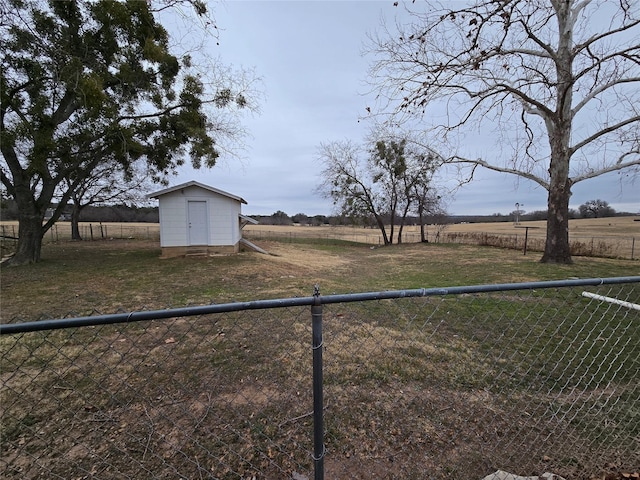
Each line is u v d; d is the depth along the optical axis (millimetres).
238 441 2086
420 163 22641
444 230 27391
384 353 3416
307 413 2379
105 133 9758
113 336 3961
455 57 5254
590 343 3695
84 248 16391
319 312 1364
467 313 4832
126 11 9266
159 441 2082
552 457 1939
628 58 7691
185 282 7754
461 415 2357
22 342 3725
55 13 9094
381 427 2217
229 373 2977
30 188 10531
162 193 11930
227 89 11539
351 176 25016
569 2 8758
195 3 5852
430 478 1786
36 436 2123
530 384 2795
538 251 15859
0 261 10953
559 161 10195
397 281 8258
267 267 10242
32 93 9008
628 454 1970
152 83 10891
